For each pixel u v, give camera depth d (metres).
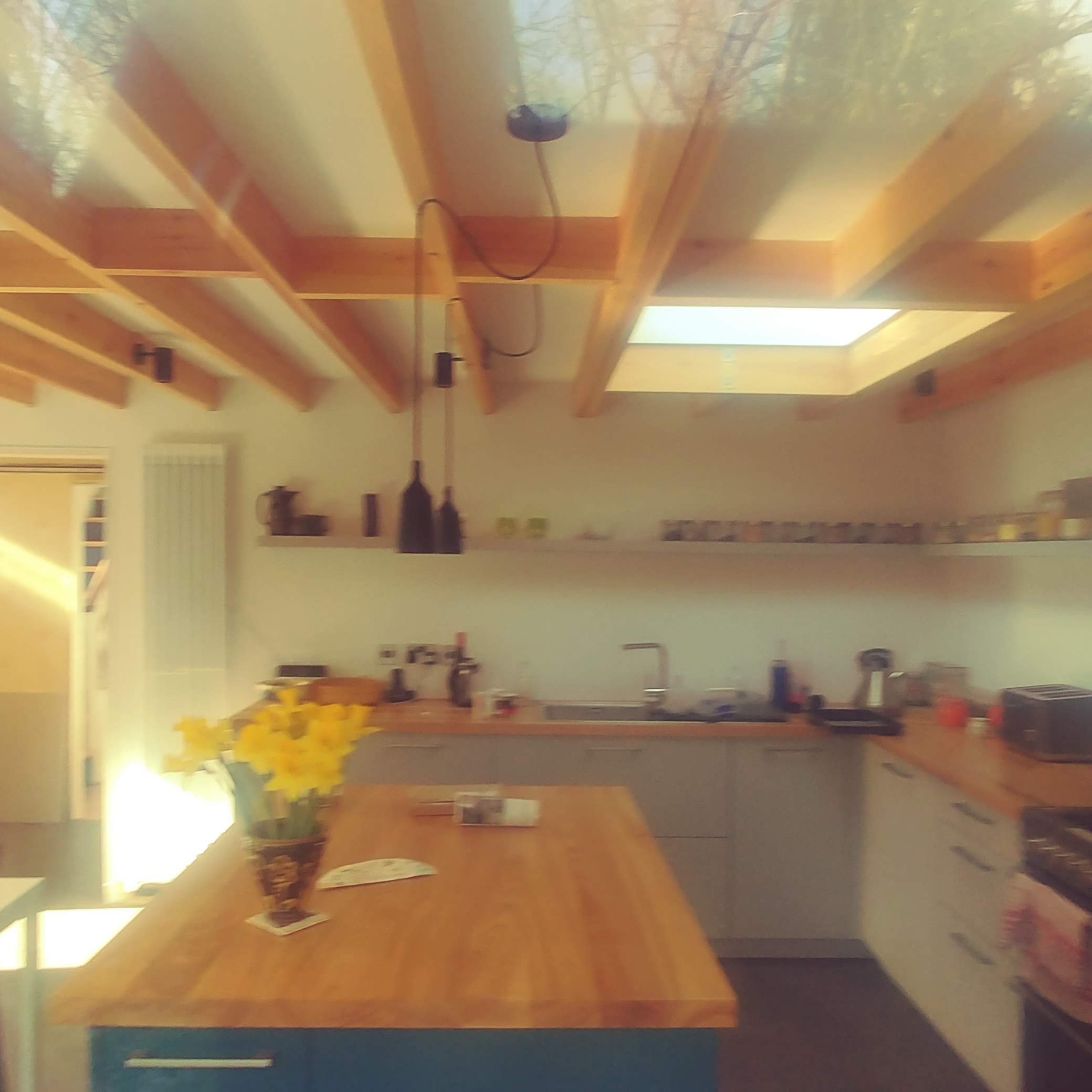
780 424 4.50
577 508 4.46
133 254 2.39
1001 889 2.64
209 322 3.12
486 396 4.09
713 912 3.83
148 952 1.64
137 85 1.62
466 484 4.45
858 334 3.64
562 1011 1.47
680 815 3.84
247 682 4.43
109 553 4.39
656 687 4.46
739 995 3.53
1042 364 3.48
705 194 2.29
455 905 1.86
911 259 2.62
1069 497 3.23
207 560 4.35
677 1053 1.53
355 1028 1.48
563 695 4.47
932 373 4.20
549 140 1.95
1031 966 2.38
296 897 1.76
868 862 3.72
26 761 5.79
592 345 3.24
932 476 4.52
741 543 4.15
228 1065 1.51
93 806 5.95
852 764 3.84
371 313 3.31
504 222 2.45
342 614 4.45
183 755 1.80
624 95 1.80
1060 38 1.51
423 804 2.53
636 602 4.48
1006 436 3.97
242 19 1.58
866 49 1.55
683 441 4.49
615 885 1.97
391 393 4.18
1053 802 2.56
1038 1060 2.38
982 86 1.69
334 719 1.75
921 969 3.21
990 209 2.38
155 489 4.33
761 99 1.69
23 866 4.90
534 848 2.21
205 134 1.91
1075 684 3.50
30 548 5.98
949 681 4.27
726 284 2.60
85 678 5.97
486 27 1.59
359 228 2.52
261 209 2.28
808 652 4.50
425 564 4.47
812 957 3.87
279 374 3.92
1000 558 4.02
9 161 1.99
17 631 5.94
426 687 4.46
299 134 1.99
